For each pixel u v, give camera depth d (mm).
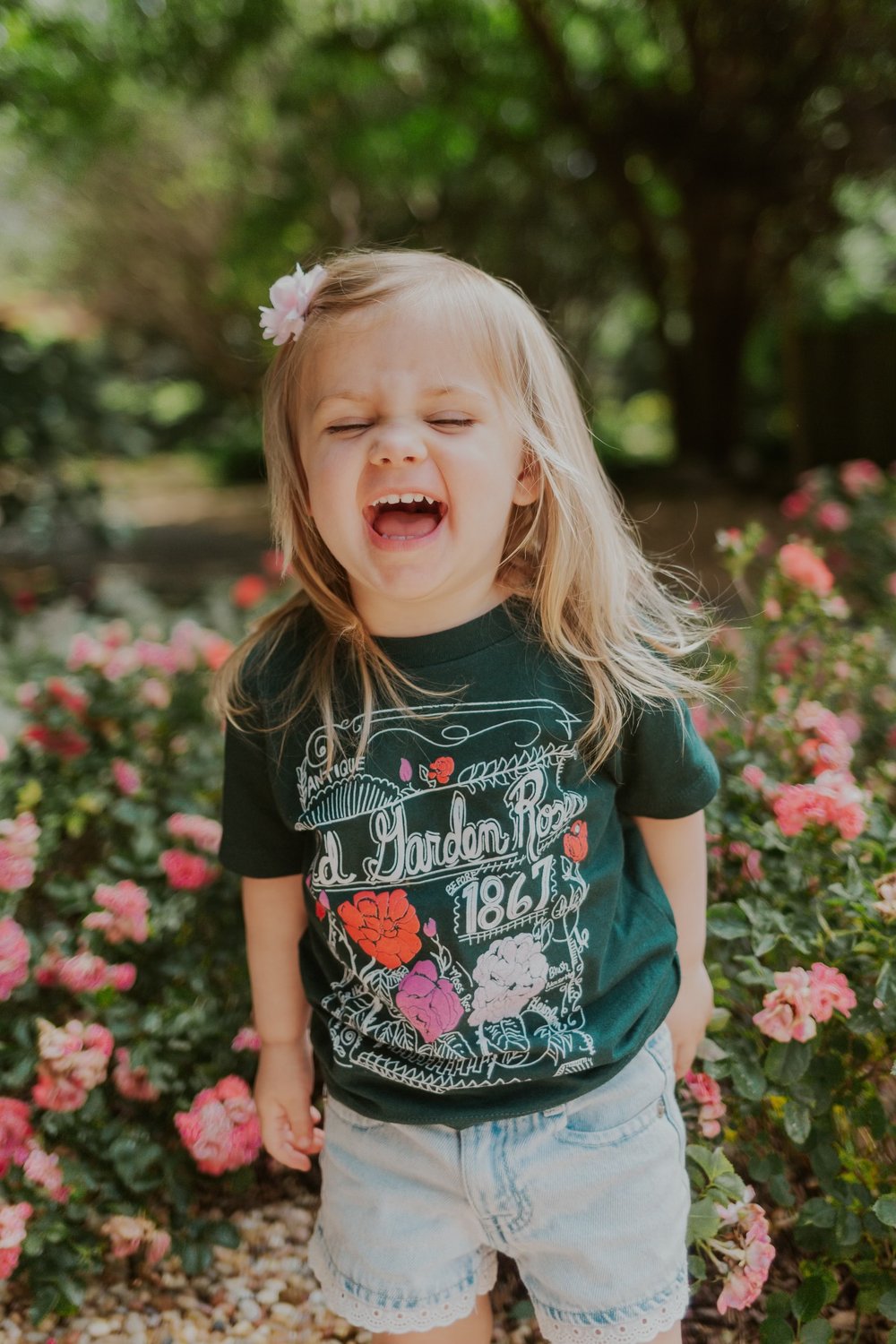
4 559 6781
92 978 1780
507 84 7867
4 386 6109
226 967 1973
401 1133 1280
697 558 6254
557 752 1253
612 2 7469
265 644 1408
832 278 10742
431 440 1185
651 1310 1265
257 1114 1619
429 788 1247
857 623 3408
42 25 5754
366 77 7770
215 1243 1716
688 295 10055
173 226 14906
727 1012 1563
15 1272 1686
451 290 1240
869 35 6824
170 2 6055
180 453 18547
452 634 1268
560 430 1312
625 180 8680
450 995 1243
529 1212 1254
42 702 2461
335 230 10516
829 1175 1537
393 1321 1272
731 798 1866
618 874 1309
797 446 9047
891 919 1524
